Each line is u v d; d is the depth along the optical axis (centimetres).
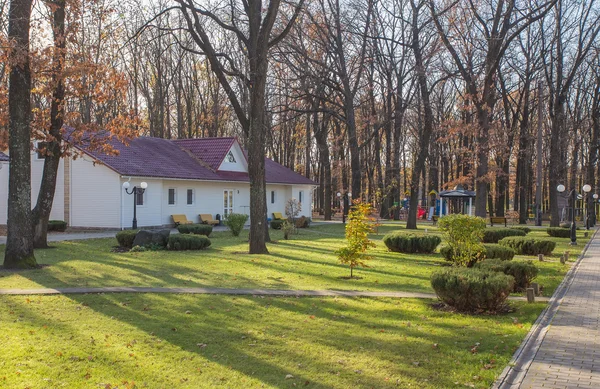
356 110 4509
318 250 1927
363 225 1284
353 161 3253
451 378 576
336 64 3219
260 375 586
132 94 4666
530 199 6100
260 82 1769
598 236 2828
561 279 1284
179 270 1353
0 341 693
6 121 1662
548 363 624
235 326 793
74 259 1558
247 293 1052
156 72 4647
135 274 1276
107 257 1622
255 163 1781
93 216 2795
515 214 4425
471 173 3538
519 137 4231
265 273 1326
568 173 5550
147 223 2873
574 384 555
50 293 1024
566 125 4403
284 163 5866
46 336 722
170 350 671
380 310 910
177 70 4509
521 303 980
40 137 1820
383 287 1148
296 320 834
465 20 2653
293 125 5197
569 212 4841
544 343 708
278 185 4109
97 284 1132
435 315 876
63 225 2739
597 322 828
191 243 1877
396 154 3869
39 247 1844
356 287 1143
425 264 1559
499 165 4378
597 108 4197
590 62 3806
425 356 652
